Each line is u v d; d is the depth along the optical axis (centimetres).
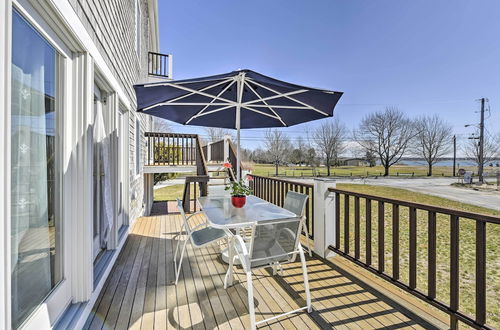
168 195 1041
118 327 172
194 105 333
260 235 179
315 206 306
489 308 238
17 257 121
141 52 629
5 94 104
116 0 308
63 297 166
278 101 328
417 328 170
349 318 182
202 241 241
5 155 104
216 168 705
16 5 115
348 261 282
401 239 486
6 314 104
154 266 273
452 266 163
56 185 163
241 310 193
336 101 283
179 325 175
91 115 197
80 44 175
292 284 232
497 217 137
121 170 371
